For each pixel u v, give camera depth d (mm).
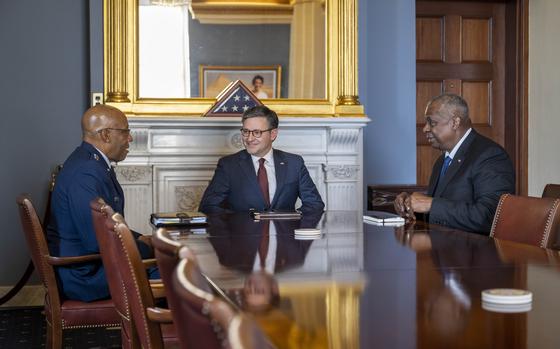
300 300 1713
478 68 6828
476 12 6809
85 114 3836
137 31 5508
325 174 5629
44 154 5676
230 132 5480
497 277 1985
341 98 5648
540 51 6648
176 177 5457
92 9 5500
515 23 6719
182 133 5438
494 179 3781
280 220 3818
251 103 5492
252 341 799
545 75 6637
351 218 3926
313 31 5691
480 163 3848
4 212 5645
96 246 3484
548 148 6672
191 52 5602
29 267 5250
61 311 3307
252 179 4531
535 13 6664
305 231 3061
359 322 1497
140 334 2418
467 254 2449
